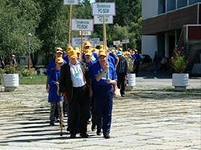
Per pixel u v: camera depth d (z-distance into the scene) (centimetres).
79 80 1330
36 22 5591
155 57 7219
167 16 6462
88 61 1348
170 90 3303
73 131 1343
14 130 1509
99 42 2688
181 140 1302
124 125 1612
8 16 4709
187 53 5331
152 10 7788
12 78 3266
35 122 1706
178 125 1616
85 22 1820
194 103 2425
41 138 1341
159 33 7231
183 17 5891
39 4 6262
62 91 1341
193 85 3800
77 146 1204
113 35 10662
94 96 1340
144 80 4638
